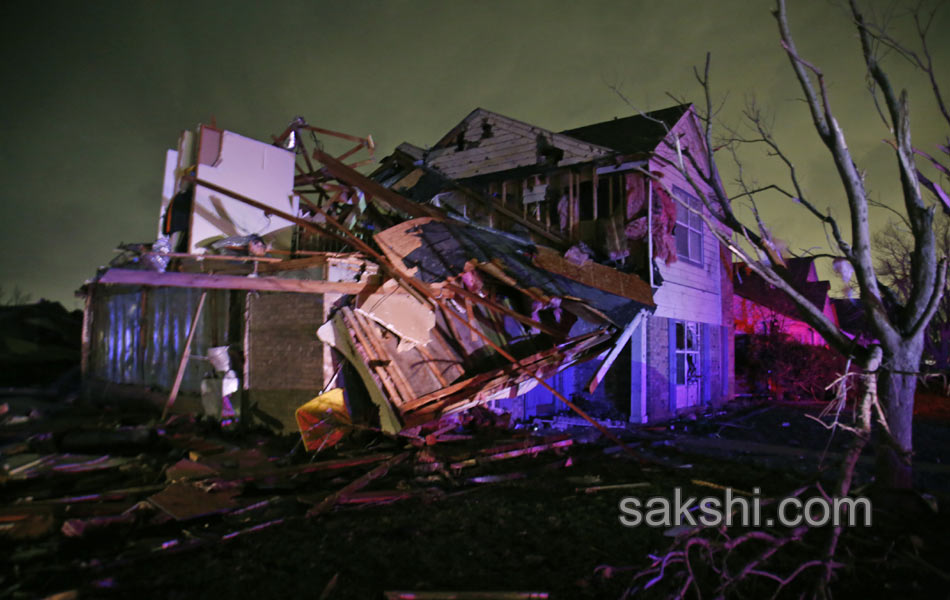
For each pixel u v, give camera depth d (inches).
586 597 153.6
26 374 628.7
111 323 519.5
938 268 212.1
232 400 380.5
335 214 523.2
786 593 158.6
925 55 203.5
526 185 479.5
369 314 330.6
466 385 324.2
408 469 275.3
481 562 175.2
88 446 304.8
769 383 700.7
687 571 169.0
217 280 254.8
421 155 556.1
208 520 205.6
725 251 629.9
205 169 474.6
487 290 378.3
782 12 215.5
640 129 501.7
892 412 215.9
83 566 162.1
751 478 279.3
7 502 215.6
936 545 188.2
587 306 358.0
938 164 212.8
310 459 290.7
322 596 150.3
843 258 225.9
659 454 338.3
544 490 254.7
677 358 515.2
